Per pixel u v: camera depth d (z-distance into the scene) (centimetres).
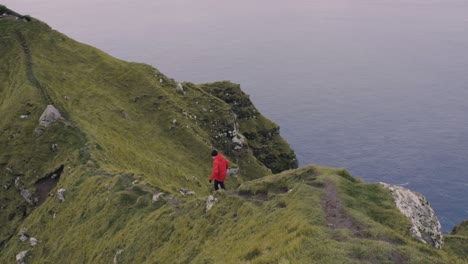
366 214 2178
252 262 1847
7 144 7056
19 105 7862
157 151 8894
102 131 7881
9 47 10538
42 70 9594
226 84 15300
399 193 2433
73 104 8750
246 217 2452
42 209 5416
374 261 1634
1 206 6309
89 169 5569
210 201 2881
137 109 10306
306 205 2180
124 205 3984
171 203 3541
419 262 1656
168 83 11931
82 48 11738
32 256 4662
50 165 6469
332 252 1650
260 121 15325
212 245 2403
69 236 4291
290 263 1667
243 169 11675
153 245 2958
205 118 11700
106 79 10856
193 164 9300
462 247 3778
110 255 3353
